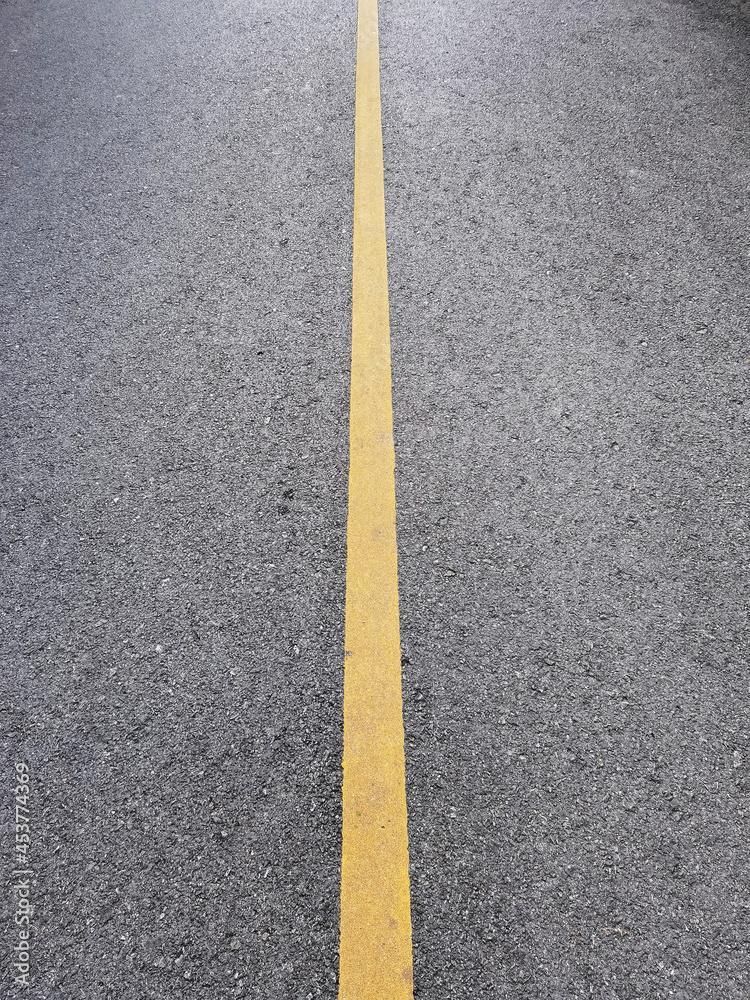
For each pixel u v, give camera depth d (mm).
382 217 4113
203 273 3885
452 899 2131
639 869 2170
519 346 3498
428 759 2381
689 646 2609
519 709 2475
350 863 2195
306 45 5367
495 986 1999
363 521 2947
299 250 3969
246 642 2648
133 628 2693
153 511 3008
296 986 2008
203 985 2014
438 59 5172
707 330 3551
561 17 5492
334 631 2664
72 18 5766
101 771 2383
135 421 3299
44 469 3156
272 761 2389
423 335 3553
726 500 2990
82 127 4789
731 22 5375
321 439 3205
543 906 2113
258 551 2879
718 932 2068
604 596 2729
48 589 2809
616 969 2020
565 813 2270
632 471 3072
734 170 4301
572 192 4199
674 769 2348
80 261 3982
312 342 3553
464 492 3018
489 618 2682
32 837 2262
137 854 2227
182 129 4730
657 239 3949
